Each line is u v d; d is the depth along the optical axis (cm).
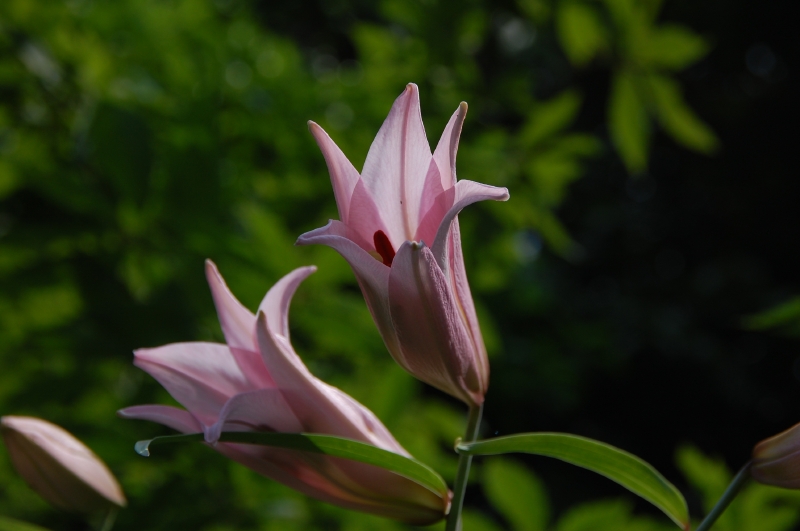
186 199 103
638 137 126
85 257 106
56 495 82
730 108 404
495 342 131
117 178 100
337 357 118
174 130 109
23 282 106
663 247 421
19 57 121
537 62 282
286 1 246
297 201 127
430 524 78
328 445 75
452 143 74
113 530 100
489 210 142
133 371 115
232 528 101
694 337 385
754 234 416
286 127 137
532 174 145
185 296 102
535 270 347
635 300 402
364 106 147
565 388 324
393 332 75
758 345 400
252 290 103
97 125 100
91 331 102
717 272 398
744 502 94
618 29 119
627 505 97
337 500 78
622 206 420
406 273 73
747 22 389
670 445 410
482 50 170
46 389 102
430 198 74
